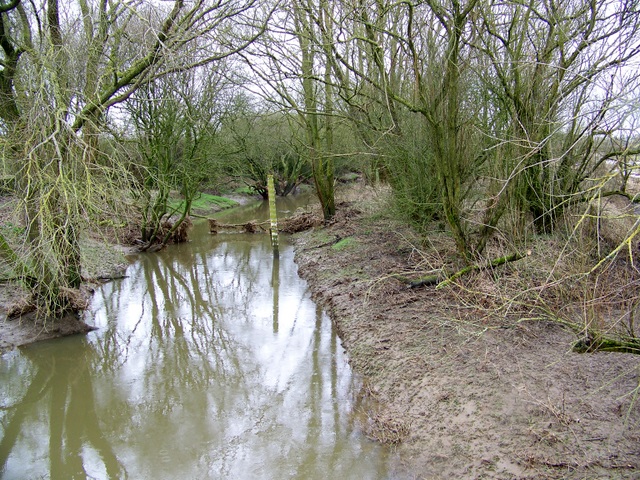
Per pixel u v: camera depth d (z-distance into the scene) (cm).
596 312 442
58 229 584
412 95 927
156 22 782
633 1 584
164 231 1541
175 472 453
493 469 383
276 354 704
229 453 474
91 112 686
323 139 1577
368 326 694
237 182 2719
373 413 511
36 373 669
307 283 1055
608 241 662
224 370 666
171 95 1254
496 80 725
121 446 502
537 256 647
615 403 409
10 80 701
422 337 615
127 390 621
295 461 452
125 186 713
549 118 632
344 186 2241
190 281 1148
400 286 793
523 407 435
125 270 1231
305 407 548
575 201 634
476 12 634
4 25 691
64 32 712
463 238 709
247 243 1582
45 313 767
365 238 1189
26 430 539
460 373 515
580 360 484
